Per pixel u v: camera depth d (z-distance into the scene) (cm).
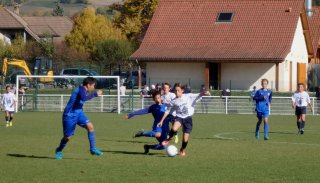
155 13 9938
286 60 9056
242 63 9075
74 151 2959
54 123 5019
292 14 9438
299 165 2480
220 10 9769
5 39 13312
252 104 6525
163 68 9362
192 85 9225
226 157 2739
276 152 2950
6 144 3294
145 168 2386
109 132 4159
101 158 2689
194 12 9831
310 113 6444
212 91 7912
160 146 2833
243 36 9312
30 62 11412
